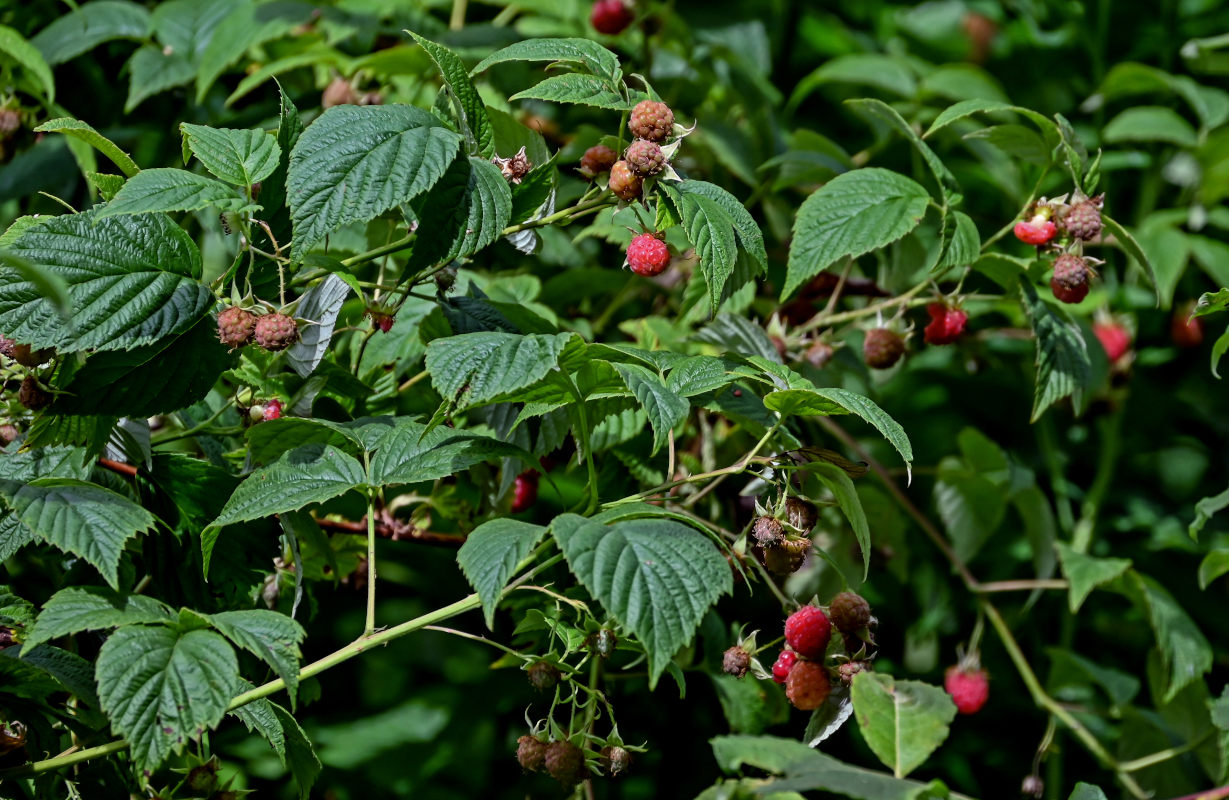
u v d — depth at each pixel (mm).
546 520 2074
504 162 1740
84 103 2070
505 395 1702
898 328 1909
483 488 1868
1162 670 2061
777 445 1721
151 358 1706
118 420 1734
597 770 1713
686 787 2014
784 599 1764
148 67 1996
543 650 1804
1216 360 1787
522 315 1844
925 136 1873
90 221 1691
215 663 1647
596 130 2002
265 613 1677
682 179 1733
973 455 2061
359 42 2062
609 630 1706
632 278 1982
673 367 1721
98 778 1749
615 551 1645
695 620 1636
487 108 1771
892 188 1847
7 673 1704
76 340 1673
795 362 1925
